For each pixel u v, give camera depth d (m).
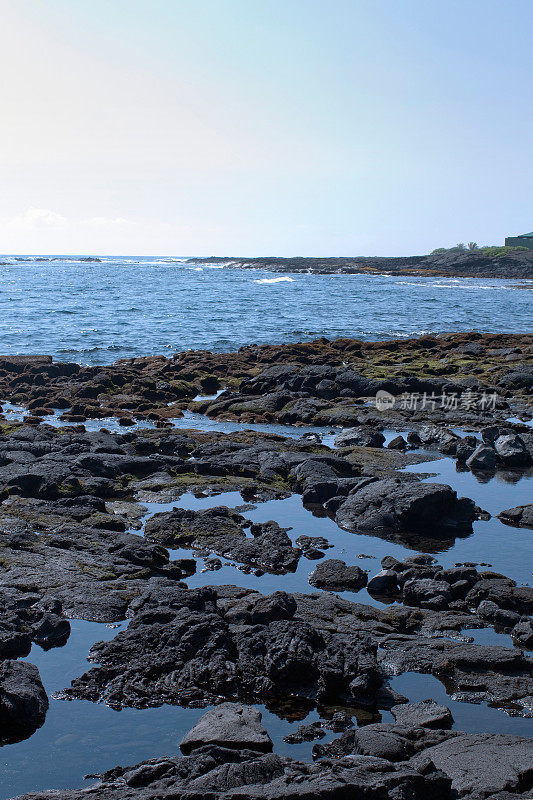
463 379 31.59
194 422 25.58
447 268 190.50
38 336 48.66
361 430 22.53
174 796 6.50
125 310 69.50
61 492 16.28
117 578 12.20
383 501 15.44
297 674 9.26
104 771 7.60
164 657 9.56
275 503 16.61
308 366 33.03
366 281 153.25
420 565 12.66
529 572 12.77
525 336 48.59
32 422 24.34
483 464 19.70
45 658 9.83
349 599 11.75
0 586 11.66
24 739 8.16
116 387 30.72
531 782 7.11
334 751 7.74
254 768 7.00
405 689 9.16
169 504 16.38
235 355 38.75
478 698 8.97
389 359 37.50
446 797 6.84
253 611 10.46
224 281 144.38
